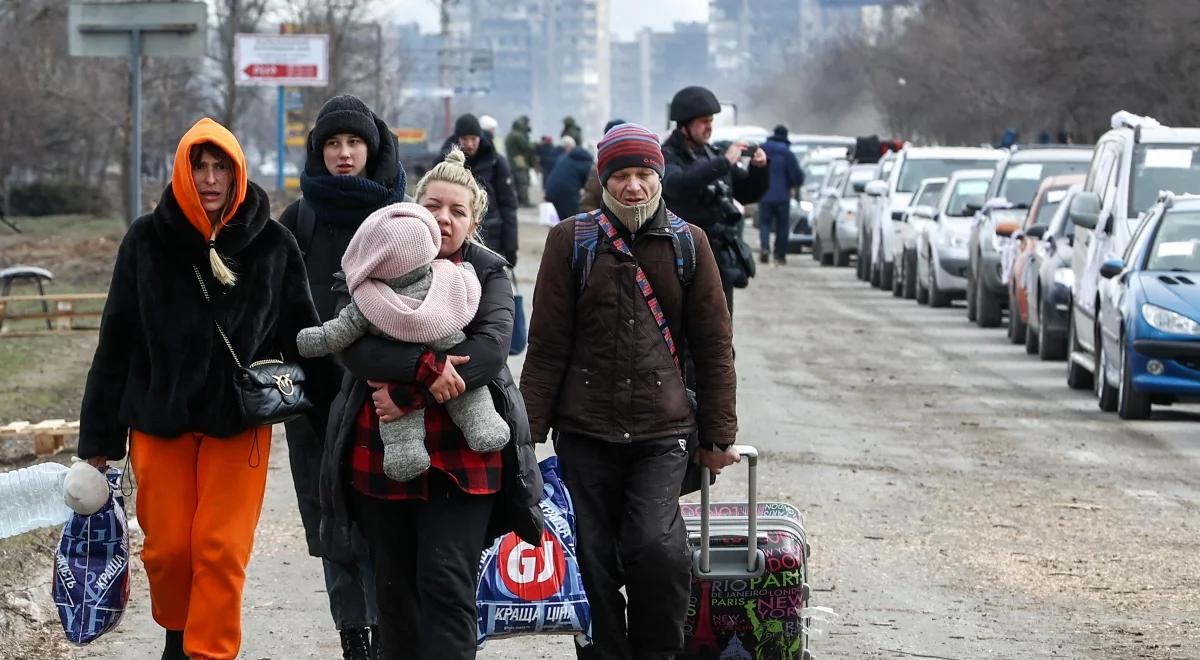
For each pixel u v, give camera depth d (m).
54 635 15.69
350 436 11.93
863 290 62.06
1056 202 45.38
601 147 12.69
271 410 12.55
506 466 11.91
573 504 12.69
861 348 42.25
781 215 73.06
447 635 11.73
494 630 12.58
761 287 61.91
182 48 32.03
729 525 13.08
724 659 12.96
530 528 11.96
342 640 14.02
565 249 12.70
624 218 12.65
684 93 21.06
